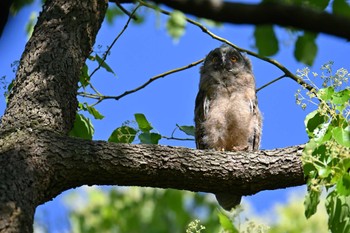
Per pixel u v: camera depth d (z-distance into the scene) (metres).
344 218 9.28
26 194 9.27
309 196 9.48
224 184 10.62
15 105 10.59
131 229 16.25
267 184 10.75
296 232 14.38
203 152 10.62
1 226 8.77
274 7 4.86
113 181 10.20
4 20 5.43
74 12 11.76
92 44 11.95
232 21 4.90
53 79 10.94
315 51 7.77
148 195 16.41
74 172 9.88
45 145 9.83
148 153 10.27
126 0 13.11
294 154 10.77
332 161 9.42
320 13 4.86
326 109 9.88
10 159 9.52
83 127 12.90
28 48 11.43
